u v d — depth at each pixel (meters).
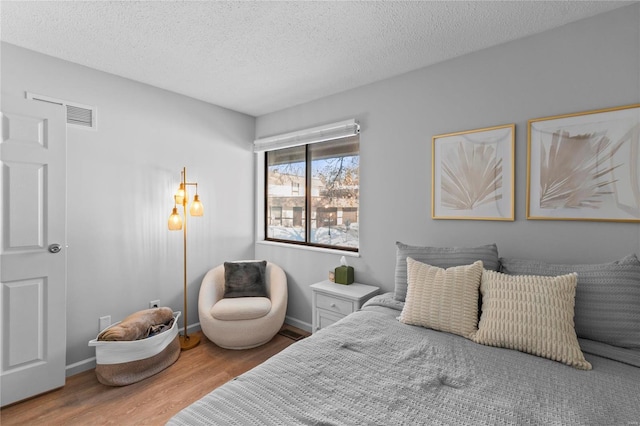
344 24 1.87
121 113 2.64
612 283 1.48
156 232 2.89
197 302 3.23
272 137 3.52
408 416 1.01
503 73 2.07
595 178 1.75
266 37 2.02
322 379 1.22
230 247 3.53
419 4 1.68
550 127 1.89
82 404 1.98
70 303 2.38
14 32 1.96
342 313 2.50
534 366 1.30
